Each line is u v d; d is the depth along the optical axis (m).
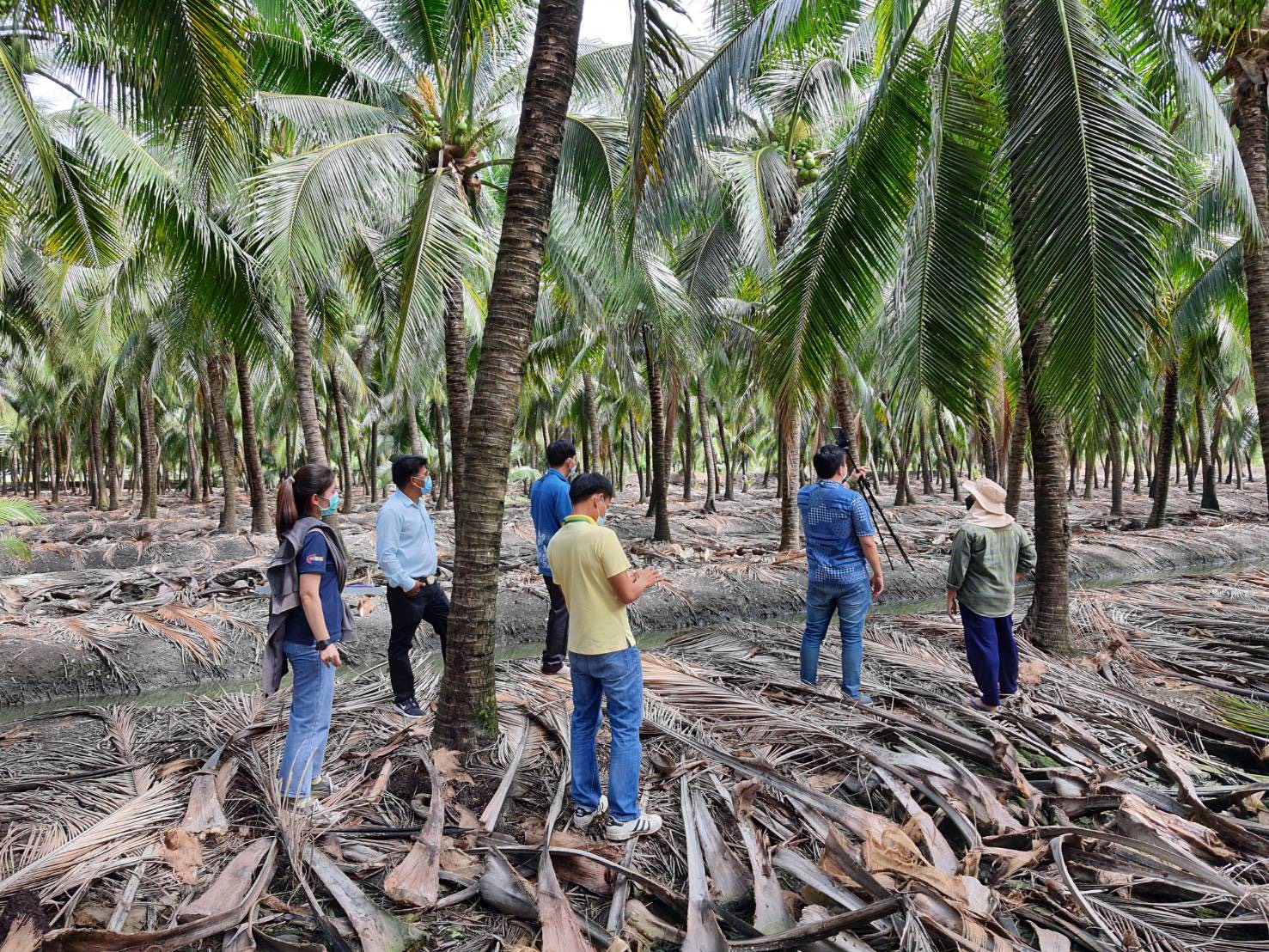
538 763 4.00
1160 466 16.62
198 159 6.13
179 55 5.52
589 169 7.85
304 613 3.53
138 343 16.48
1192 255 11.70
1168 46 5.07
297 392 9.56
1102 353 4.19
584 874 3.02
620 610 3.31
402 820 3.48
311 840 3.18
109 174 7.84
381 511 4.82
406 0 7.98
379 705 5.07
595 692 3.40
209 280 8.91
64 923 2.66
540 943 2.64
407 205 8.73
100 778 4.09
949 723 4.53
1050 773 3.88
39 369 23.25
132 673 7.01
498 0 5.82
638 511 21.53
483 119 8.95
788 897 2.87
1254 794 3.62
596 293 11.73
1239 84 6.02
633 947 2.61
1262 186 6.04
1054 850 3.06
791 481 12.35
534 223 3.85
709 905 2.65
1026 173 4.45
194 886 2.94
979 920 2.57
